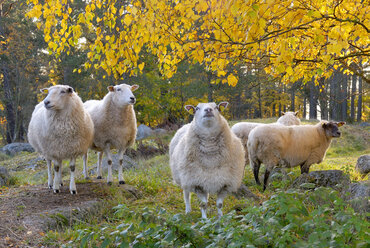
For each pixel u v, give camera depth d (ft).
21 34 94.27
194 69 68.28
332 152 53.78
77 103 20.97
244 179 28.50
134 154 50.11
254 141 26.07
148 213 11.19
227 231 10.05
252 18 10.56
